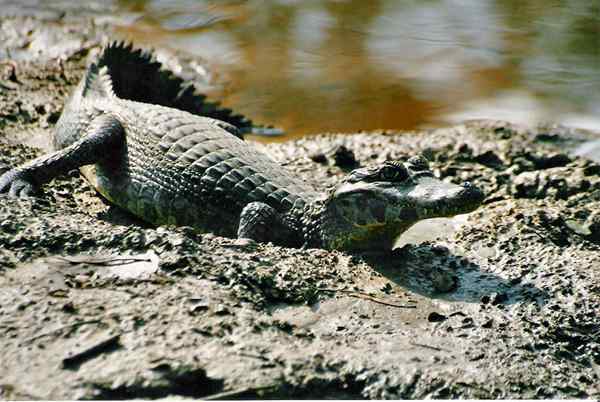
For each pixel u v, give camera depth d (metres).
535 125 24.94
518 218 17.94
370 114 26.33
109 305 12.79
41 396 10.97
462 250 16.89
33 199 16.25
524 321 14.11
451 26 34.00
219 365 11.80
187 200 17.86
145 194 18.23
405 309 14.29
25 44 30.45
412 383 12.23
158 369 11.54
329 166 22.16
